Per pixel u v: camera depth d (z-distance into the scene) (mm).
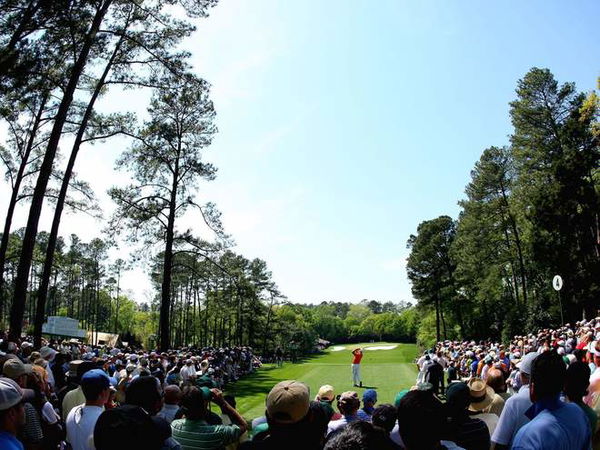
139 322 112688
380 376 28141
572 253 38781
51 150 17328
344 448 2465
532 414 3914
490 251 55656
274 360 61406
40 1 15023
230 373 29828
